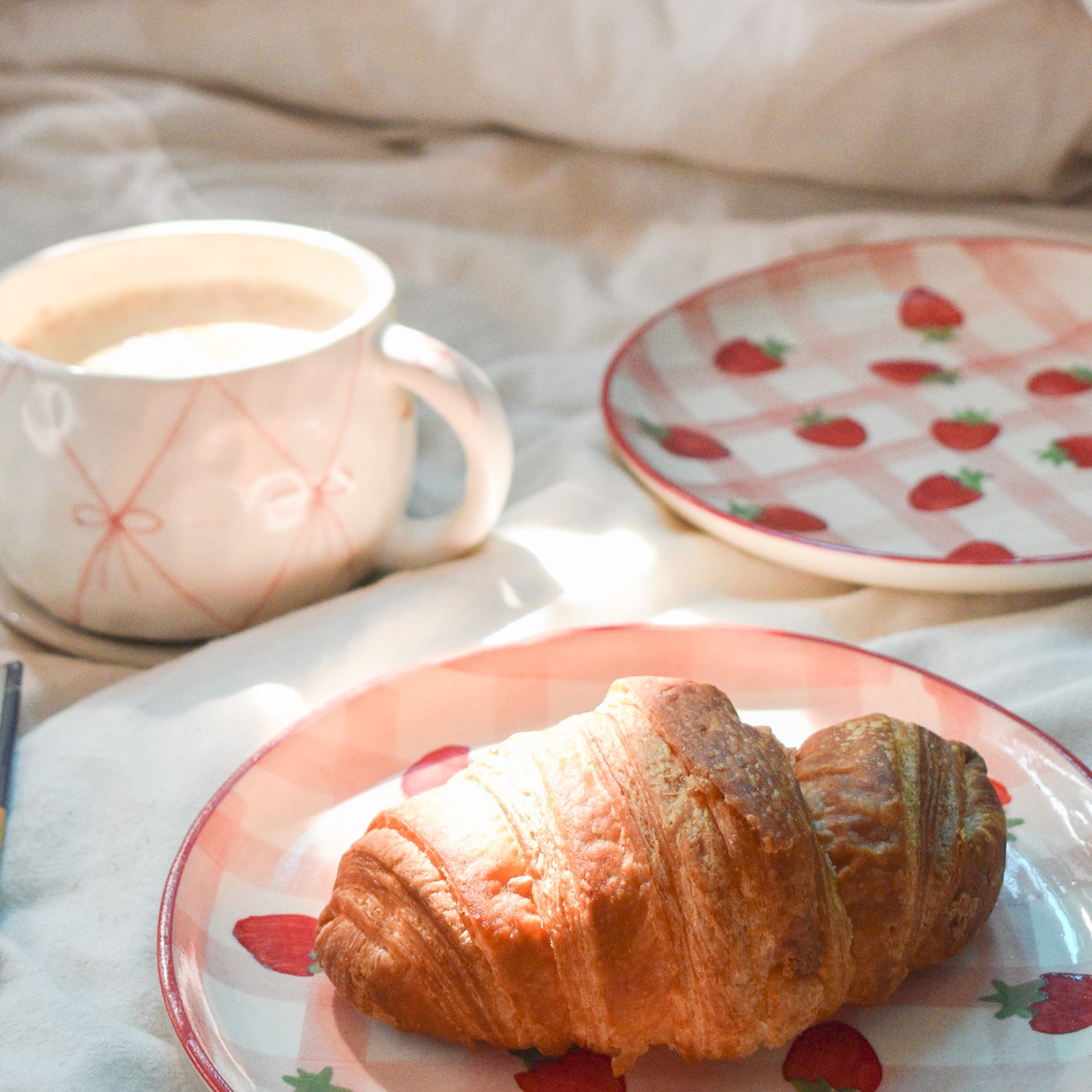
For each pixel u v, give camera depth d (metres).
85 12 0.88
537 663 0.64
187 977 0.57
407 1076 0.57
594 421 0.77
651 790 0.56
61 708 0.67
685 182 0.86
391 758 0.63
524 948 0.56
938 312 0.80
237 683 0.66
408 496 0.70
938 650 0.67
